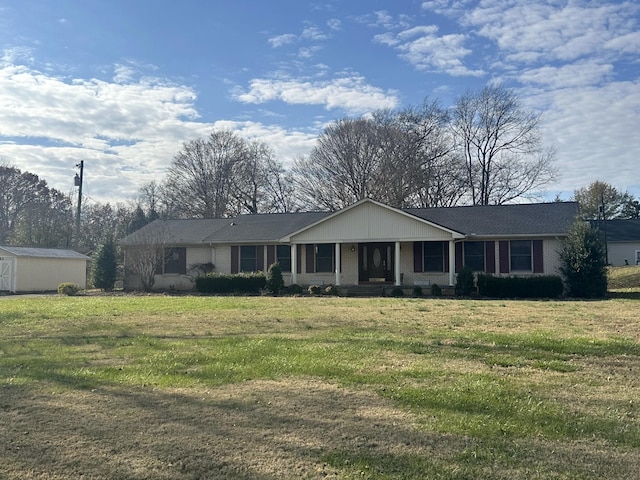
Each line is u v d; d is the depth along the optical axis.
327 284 28.08
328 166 48.66
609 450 4.97
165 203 55.47
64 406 6.27
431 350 9.48
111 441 5.18
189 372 7.90
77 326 13.10
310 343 10.26
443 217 28.56
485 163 46.94
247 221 32.62
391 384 7.14
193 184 55.12
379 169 46.88
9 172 59.25
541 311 16.27
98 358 9.07
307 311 16.34
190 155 55.12
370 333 11.59
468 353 9.21
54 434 5.37
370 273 28.64
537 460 4.74
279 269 27.27
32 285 31.92
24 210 58.75
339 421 5.70
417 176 45.56
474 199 47.09
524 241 26.17
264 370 7.95
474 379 7.41
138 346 10.20
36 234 44.84
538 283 23.84
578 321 13.62
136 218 51.12
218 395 6.67
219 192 55.06
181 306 18.20
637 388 7.02
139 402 6.40
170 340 10.89
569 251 24.23
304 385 7.12
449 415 5.87
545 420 5.73
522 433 5.36
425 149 46.81
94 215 63.81
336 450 4.94
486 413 5.95
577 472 4.51
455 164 46.66
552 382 7.30
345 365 8.25
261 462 4.70
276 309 17.05
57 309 17.20
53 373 7.89
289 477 4.43
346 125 48.19
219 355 9.10
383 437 5.25
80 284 35.16
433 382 7.25
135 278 30.98
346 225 27.02
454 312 16.00
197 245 30.59
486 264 26.55
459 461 4.71
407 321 13.71
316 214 32.31
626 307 17.58
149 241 30.09
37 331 12.36
